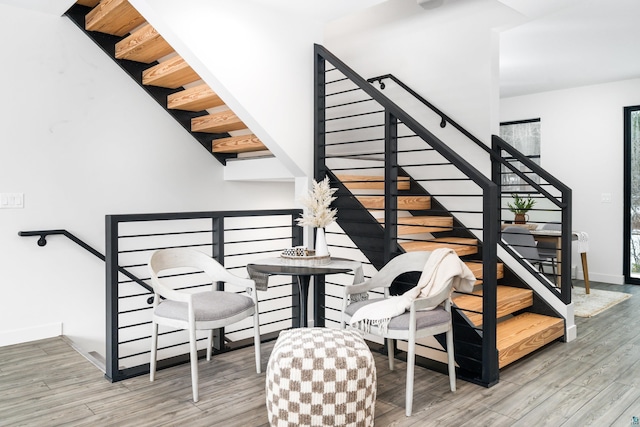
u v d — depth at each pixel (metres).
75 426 2.35
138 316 4.44
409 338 2.51
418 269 2.97
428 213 4.52
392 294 3.36
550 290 3.88
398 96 4.66
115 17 3.65
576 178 6.57
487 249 2.82
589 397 2.72
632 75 5.87
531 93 6.92
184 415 2.48
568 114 6.59
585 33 4.34
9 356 3.38
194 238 4.81
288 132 3.67
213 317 2.71
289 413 2.13
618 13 3.85
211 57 3.20
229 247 5.11
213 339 3.52
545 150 6.83
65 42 3.93
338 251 5.02
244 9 3.37
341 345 2.27
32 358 3.34
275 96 3.57
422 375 3.03
